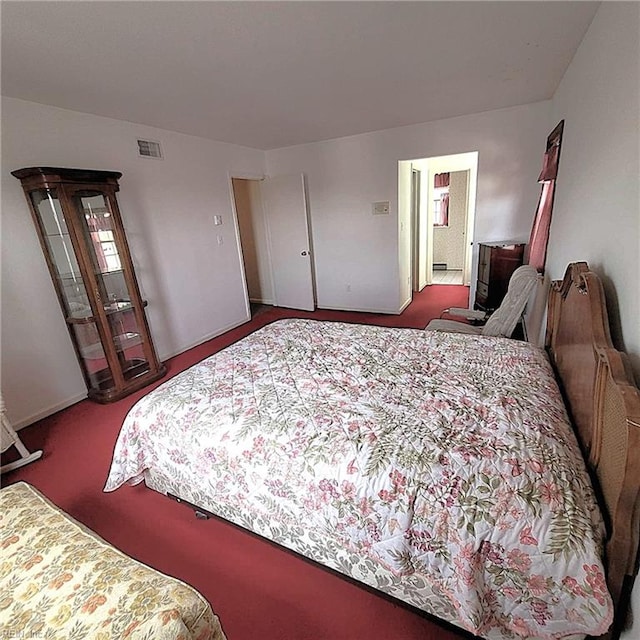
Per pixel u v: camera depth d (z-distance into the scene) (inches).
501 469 41.7
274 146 189.2
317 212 197.0
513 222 153.9
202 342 168.7
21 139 100.3
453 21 70.7
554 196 109.9
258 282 232.8
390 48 81.6
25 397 106.9
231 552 63.4
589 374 45.6
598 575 34.5
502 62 93.0
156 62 81.0
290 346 86.2
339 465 47.6
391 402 58.3
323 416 56.2
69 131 110.7
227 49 77.0
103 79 88.4
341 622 51.7
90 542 44.3
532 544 37.0
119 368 119.0
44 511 49.8
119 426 104.5
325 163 185.3
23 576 39.6
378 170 173.9
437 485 42.2
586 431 45.8
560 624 38.0
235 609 54.4
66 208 100.8
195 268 161.3
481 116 146.6
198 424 60.1
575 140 85.0
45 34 66.1
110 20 63.0
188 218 155.4
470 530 39.2
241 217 222.8
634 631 35.2
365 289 198.5
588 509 37.3
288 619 52.6
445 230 311.0
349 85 103.8
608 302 53.6
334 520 48.2
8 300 101.9
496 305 151.2
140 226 135.6
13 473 86.1
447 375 66.2
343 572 52.7
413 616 51.4
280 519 54.2
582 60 79.8
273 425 55.7
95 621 33.8
